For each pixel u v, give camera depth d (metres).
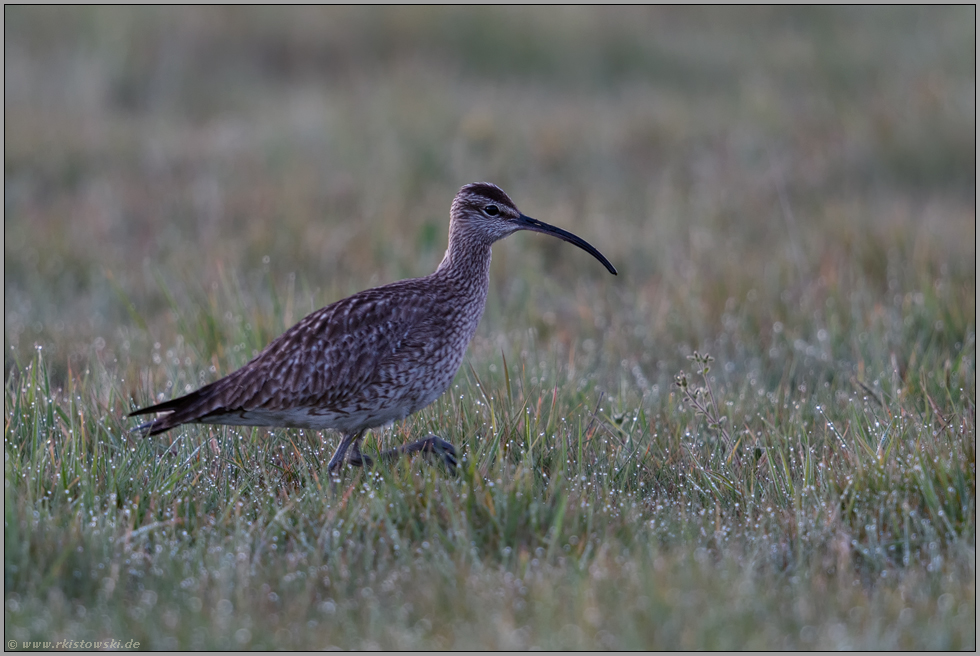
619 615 8.30
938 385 13.23
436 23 36.53
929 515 10.14
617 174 25.86
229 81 33.25
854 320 16.11
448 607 8.70
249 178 24.86
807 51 34.78
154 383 14.17
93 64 32.12
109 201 23.14
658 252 20.34
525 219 13.01
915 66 33.06
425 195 24.06
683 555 9.27
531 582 9.05
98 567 9.34
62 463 11.01
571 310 17.95
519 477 10.32
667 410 13.19
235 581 9.17
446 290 12.40
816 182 25.16
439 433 12.53
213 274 19.08
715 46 36.09
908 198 24.75
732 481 11.21
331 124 28.42
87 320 17.77
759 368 15.14
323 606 8.91
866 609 8.57
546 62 35.28
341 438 12.79
